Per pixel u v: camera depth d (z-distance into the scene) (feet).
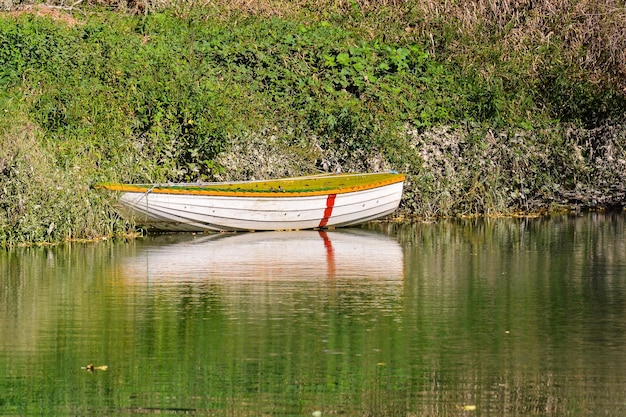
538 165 160.25
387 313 90.27
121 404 67.97
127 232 132.67
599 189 164.25
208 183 137.69
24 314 89.71
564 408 67.21
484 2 189.78
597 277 107.14
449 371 74.23
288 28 176.45
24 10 168.76
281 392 70.08
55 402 68.28
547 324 86.94
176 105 148.87
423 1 188.14
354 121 154.40
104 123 143.64
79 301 94.48
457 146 156.87
